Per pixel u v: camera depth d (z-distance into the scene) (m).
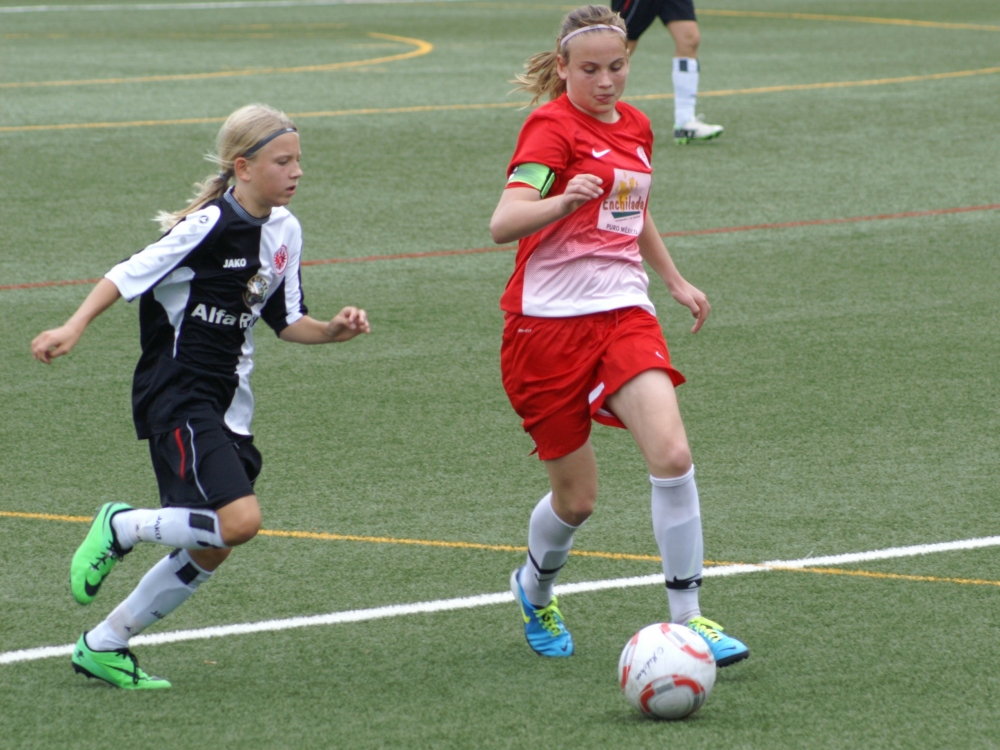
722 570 17.31
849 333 28.41
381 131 51.31
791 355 26.94
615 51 14.44
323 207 39.94
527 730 13.17
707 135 49.78
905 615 15.91
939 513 19.12
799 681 14.23
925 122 53.34
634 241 15.15
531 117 14.71
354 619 16.02
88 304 13.45
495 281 32.50
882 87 62.03
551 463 14.77
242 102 57.91
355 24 95.06
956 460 21.23
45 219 38.12
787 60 72.44
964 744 12.80
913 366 26.17
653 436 14.21
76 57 74.25
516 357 14.94
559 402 14.63
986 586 16.73
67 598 16.56
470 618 16.06
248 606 16.36
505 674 14.55
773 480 20.47
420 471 20.89
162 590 14.05
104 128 51.38
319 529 18.70
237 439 14.51
